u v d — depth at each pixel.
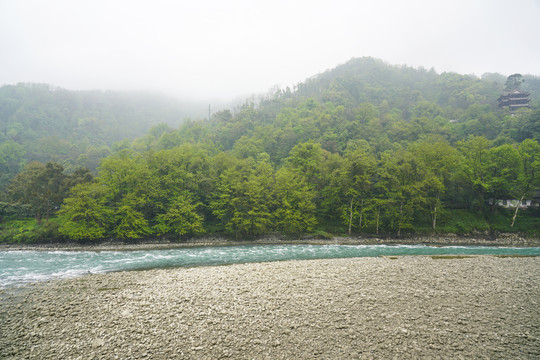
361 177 64.88
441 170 67.69
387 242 60.78
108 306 21.52
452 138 119.50
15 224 61.62
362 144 102.62
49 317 19.77
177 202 61.69
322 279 27.44
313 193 68.75
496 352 15.09
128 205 58.56
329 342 15.87
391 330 17.19
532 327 17.86
